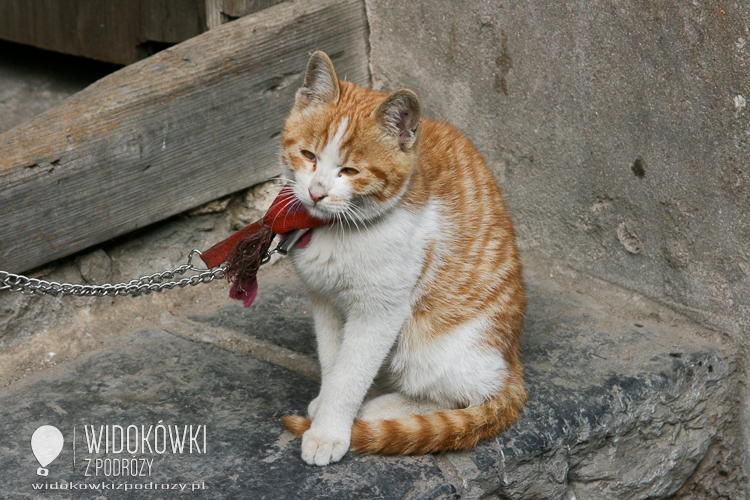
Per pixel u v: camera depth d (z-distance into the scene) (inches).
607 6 118.8
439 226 98.3
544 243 144.9
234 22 136.6
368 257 90.1
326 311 102.4
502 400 100.7
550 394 110.3
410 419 95.8
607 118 125.3
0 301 116.8
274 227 93.2
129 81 124.3
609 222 132.2
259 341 122.3
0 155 111.7
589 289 138.2
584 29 123.0
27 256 116.1
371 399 108.1
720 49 107.2
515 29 132.8
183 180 132.4
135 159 124.5
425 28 146.8
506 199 147.5
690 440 121.0
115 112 120.7
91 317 125.9
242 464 93.2
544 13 127.4
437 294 99.7
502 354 102.6
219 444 96.7
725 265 117.6
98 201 122.2
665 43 113.4
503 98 140.0
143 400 105.6
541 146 137.5
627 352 121.0
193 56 130.0
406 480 92.4
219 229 145.9
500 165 146.1
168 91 125.6
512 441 101.0
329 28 147.2
